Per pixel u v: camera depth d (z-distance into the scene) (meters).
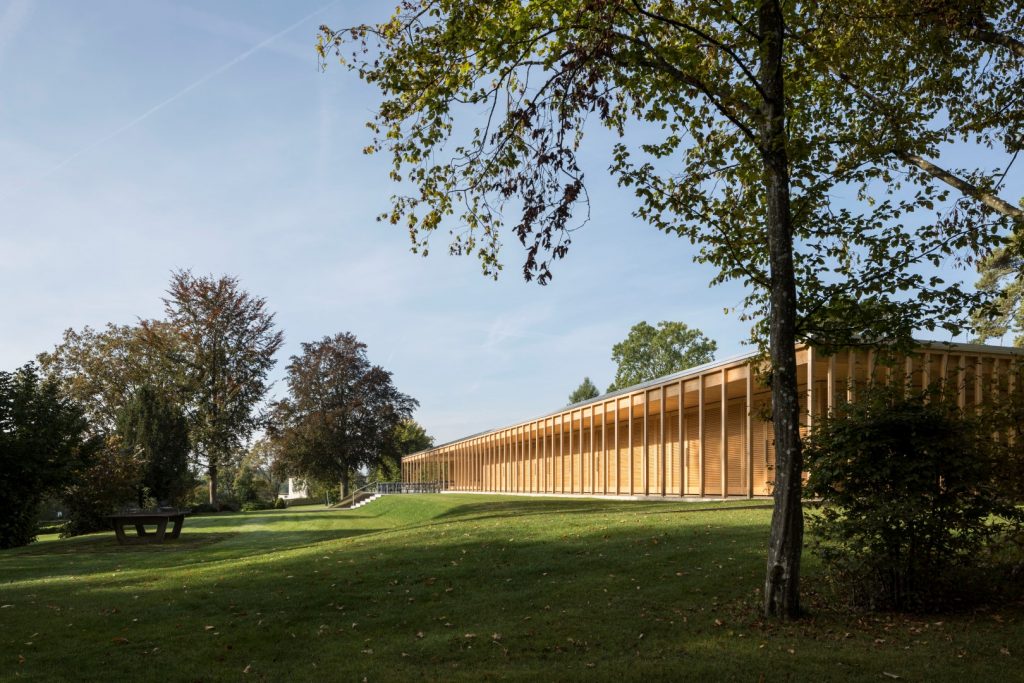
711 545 11.77
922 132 10.46
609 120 9.45
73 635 8.52
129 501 29.80
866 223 8.75
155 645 8.11
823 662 6.74
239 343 48.94
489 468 53.59
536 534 13.96
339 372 62.28
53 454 22.25
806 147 8.02
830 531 8.16
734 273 8.80
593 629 8.17
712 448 29.55
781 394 8.12
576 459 43.62
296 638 8.39
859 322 8.65
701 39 9.16
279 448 59.84
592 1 7.84
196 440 46.69
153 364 50.16
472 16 8.39
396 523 33.47
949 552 7.93
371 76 8.95
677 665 6.88
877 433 7.93
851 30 10.46
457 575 10.91
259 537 25.88
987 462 7.99
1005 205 9.52
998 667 6.44
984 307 8.46
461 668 7.14
